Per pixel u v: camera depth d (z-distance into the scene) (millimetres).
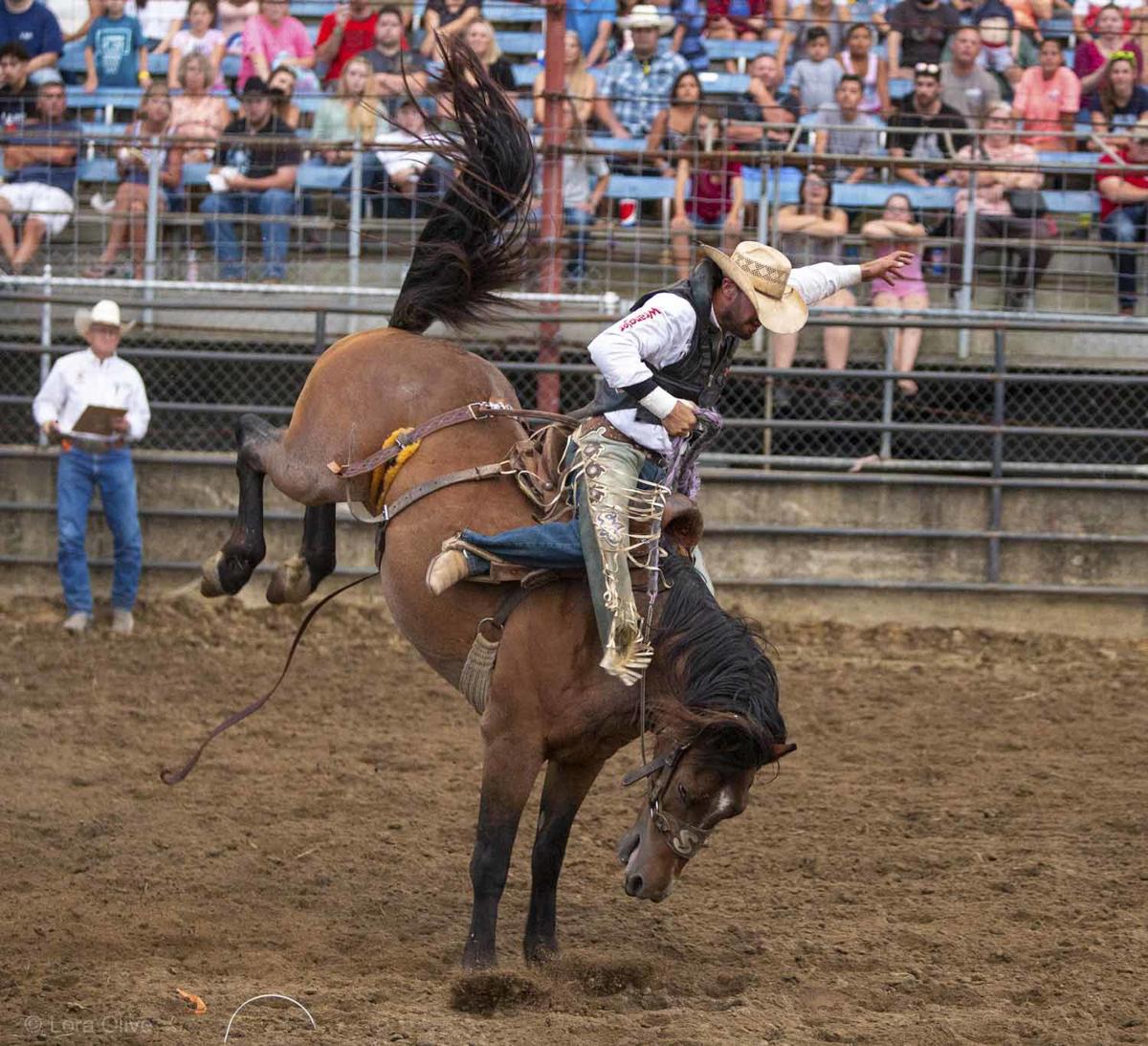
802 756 17188
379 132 24953
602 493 10125
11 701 18609
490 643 10430
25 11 27141
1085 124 26047
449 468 11078
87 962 10742
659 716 9859
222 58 26594
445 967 10969
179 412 25641
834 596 23688
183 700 19016
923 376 23250
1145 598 23453
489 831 10516
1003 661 22047
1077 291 25188
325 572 12977
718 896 12695
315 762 16516
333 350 12391
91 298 25078
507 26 28234
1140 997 10219
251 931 11602
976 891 12719
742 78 26375
